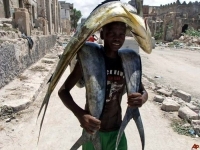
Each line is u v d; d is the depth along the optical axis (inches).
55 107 237.1
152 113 227.0
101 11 55.5
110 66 67.6
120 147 78.0
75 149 63.3
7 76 304.3
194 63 683.4
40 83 322.0
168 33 1886.1
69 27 2517.2
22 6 732.0
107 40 62.2
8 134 173.6
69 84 67.7
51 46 868.6
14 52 338.3
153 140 171.6
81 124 60.8
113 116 74.7
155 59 741.3
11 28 454.6
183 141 171.2
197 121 197.2
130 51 67.4
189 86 387.2
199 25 1899.6
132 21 58.3
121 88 71.4
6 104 219.3
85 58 59.5
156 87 330.3
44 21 887.1
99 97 58.9
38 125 191.9
